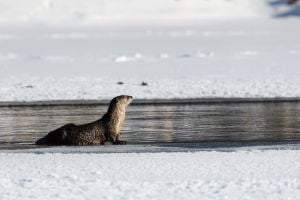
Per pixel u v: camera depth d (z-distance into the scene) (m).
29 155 41.78
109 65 143.50
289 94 87.19
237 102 80.81
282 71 119.88
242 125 59.75
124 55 177.88
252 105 77.44
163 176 33.81
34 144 49.41
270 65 134.00
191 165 36.72
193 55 169.50
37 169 36.31
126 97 49.19
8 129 59.06
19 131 57.66
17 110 75.56
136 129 57.78
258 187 30.97
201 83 100.31
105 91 94.19
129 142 49.81
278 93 88.12
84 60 159.50
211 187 31.08
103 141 48.66
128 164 37.41
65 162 38.53
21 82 106.56
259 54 169.62
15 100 85.94
